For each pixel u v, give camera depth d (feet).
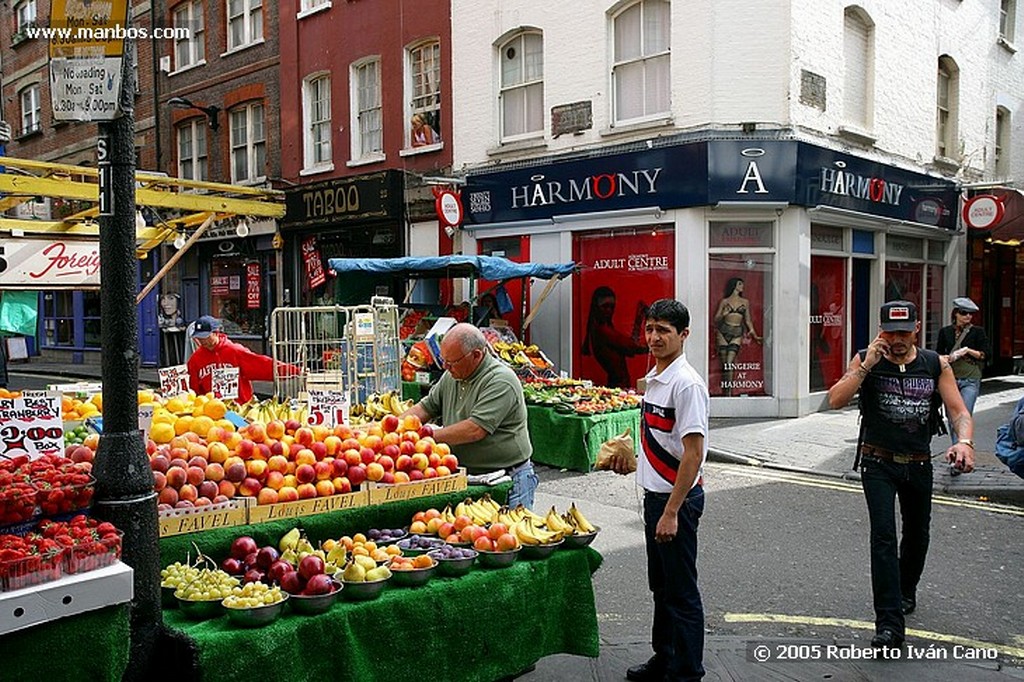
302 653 10.56
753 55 39.58
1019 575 19.38
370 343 29.66
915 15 49.29
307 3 58.08
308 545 12.23
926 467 15.55
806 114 40.78
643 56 42.37
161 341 69.77
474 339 15.58
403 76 52.47
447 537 13.17
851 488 28.17
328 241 57.82
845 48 44.42
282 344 31.48
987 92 58.23
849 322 44.86
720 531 23.09
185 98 67.26
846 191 42.57
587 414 30.91
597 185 42.98
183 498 11.99
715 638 15.81
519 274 39.47
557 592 13.35
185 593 10.77
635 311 42.93
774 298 41.06
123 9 9.70
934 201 51.01
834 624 16.53
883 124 46.57
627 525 23.71
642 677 14.06
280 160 60.49
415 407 17.30
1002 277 62.23
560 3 44.78
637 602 17.84
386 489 13.84
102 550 9.22
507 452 15.80
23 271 26.37
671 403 13.05
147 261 70.85
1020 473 22.59
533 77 47.11
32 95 82.99
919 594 18.11
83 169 29.53
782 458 32.42
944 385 15.42
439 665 11.72
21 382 65.00
